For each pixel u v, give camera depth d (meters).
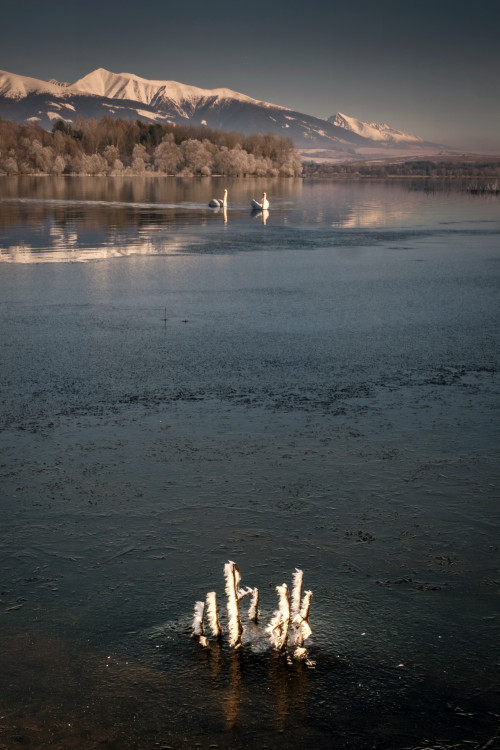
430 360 11.55
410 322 14.61
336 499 6.52
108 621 4.75
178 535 5.86
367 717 3.92
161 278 20.12
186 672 4.27
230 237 32.38
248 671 4.28
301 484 6.81
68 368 10.79
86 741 3.75
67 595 5.02
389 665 4.33
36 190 80.19
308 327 14.01
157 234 33.16
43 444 7.71
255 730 3.83
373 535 5.88
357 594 5.06
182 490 6.66
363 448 7.72
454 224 41.91
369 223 42.16
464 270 22.47
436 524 6.08
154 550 5.62
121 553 5.58
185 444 7.76
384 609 4.89
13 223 37.88
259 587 5.14
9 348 12.00
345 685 4.16
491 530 5.99
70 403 9.11
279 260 24.53
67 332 13.28
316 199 73.81
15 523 6.02
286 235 33.81
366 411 8.96
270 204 62.56
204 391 9.71
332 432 8.20
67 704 4.01
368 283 19.72
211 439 7.92
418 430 8.30
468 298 17.53
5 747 3.70
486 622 4.75
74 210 49.03
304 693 4.10
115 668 4.30
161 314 15.12
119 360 11.30
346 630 4.66
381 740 3.77
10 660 4.36
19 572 5.30
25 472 7.00
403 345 12.58
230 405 9.12
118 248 27.30
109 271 21.30
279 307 16.11
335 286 19.14
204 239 31.31
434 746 3.73
